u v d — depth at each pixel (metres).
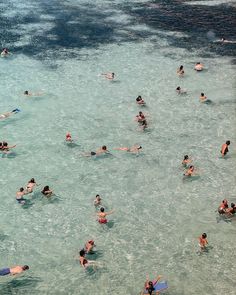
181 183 26.11
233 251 20.92
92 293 18.73
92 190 25.56
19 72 41.50
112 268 19.98
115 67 42.84
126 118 33.59
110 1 66.94
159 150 29.53
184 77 40.50
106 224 22.73
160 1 67.25
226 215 23.19
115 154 29.11
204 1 66.94
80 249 21.11
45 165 27.94
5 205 24.22
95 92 37.72
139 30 53.50
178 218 23.19
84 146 30.03
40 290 18.84
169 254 20.77
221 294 18.70
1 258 20.52
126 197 24.94
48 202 24.45
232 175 26.83
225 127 32.28
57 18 57.88
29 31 52.56
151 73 41.44
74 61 44.28
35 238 21.81
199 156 28.81
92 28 54.12
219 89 38.09
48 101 36.06
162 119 33.47
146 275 19.61
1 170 27.36
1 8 62.03
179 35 51.72
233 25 55.22
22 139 30.75
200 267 20.03
